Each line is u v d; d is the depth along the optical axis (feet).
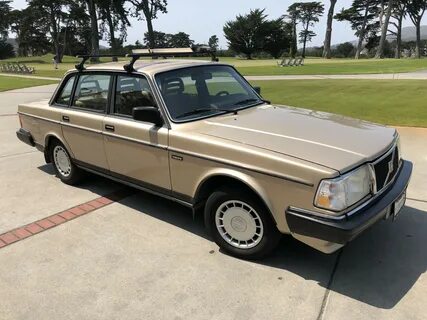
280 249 13.35
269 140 12.14
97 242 14.29
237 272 12.24
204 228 15.05
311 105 40.11
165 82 14.53
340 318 10.16
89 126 16.76
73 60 263.49
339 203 10.44
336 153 11.19
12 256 13.60
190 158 13.08
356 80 65.46
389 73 83.61
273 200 11.43
